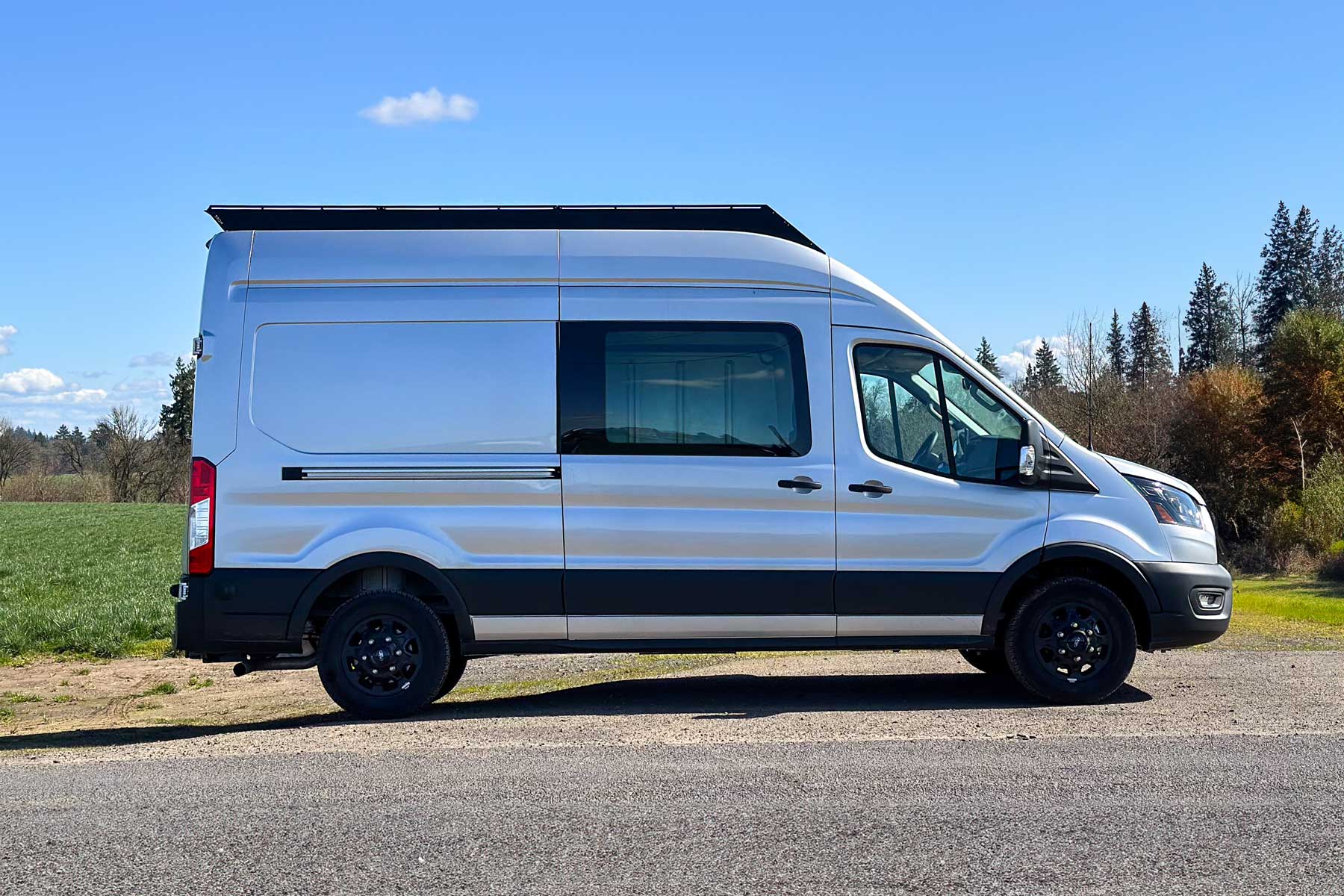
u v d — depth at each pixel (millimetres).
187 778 5719
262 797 5305
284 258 7586
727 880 4188
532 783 5492
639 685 9008
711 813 4980
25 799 5414
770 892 4062
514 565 7480
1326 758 5836
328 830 4812
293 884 4199
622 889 4105
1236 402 49156
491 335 7543
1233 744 6141
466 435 7484
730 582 7520
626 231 7746
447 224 7781
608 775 5629
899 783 5430
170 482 82688
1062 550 7672
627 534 7496
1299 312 49875
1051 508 7711
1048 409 51625
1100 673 7637
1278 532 41531
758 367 7637
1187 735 6398
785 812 4988
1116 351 88438
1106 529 7711
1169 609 7719
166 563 30078
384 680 7480
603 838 4668
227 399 7457
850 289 7785
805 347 7664
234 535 7414
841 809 5023
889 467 7617
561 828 4801
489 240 7668
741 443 7574
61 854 4559
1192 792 5227
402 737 6660
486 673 10852
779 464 7559
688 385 7590
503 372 7523
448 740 6535
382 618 7500
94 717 9898
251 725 8242
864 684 8766
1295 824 4762
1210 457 49375
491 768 5797
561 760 5961
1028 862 4336
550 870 4309
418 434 7477
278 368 7488
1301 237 79750
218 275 7551
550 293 7605
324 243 7621
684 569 7504
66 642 15203
